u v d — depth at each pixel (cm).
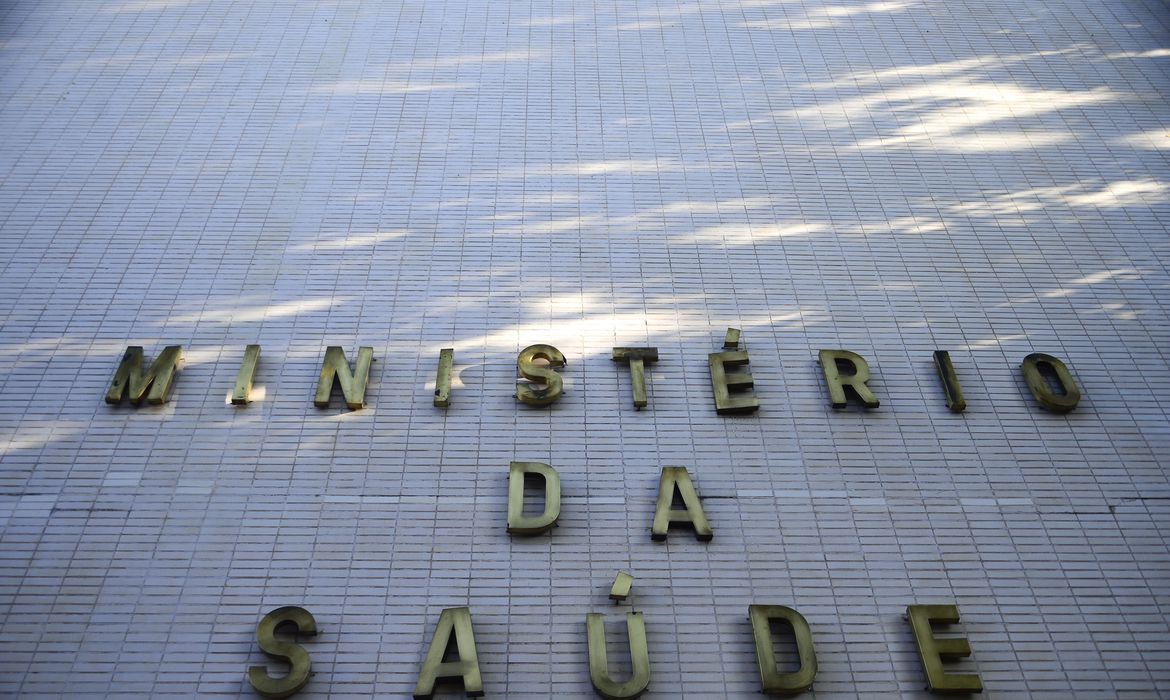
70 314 1448
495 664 1124
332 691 1101
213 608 1161
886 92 1845
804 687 1098
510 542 1229
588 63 1886
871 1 2052
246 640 1138
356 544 1221
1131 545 1242
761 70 1886
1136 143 1755
